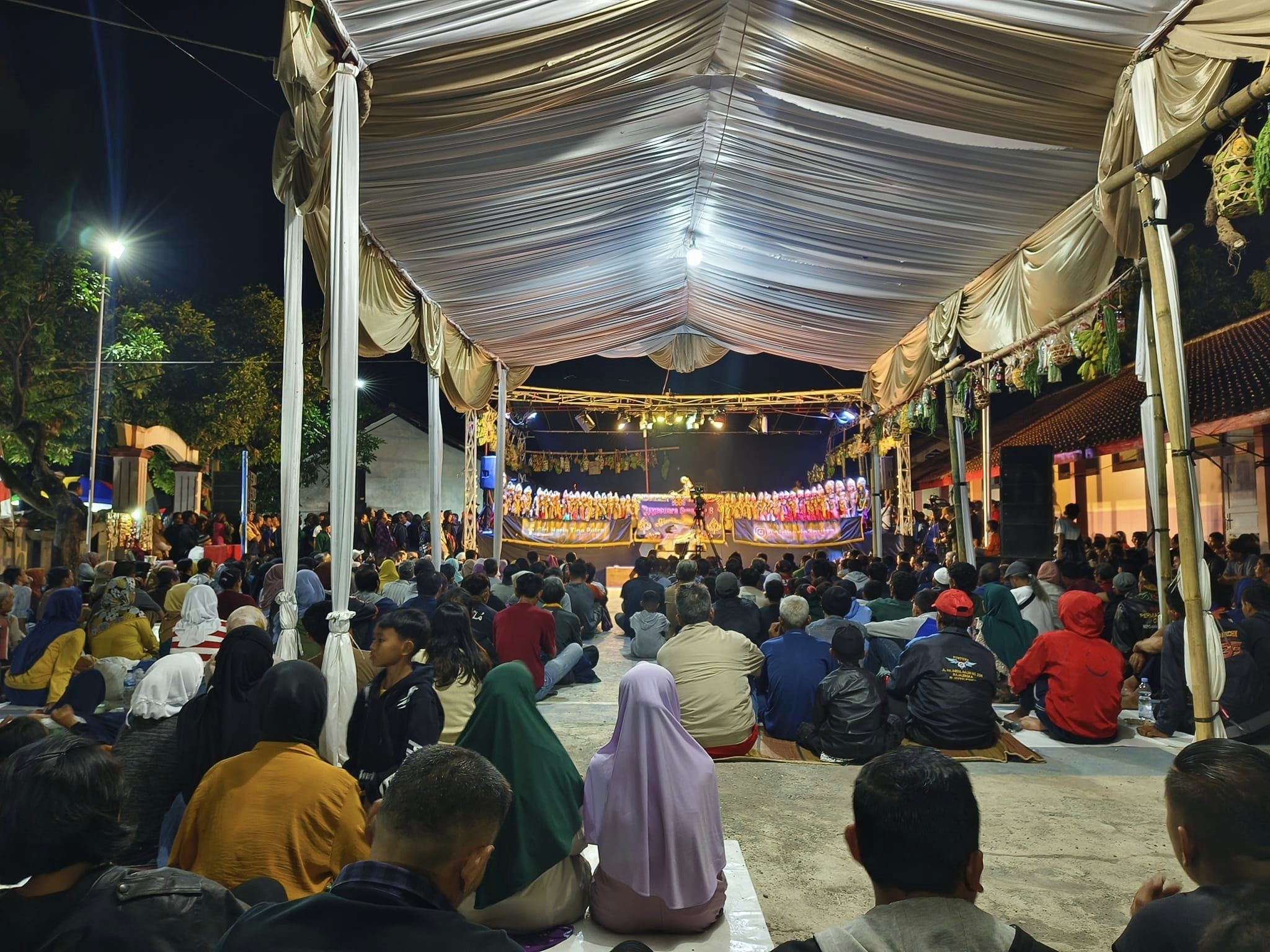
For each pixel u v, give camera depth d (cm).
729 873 386
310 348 2444
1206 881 167
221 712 346
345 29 502
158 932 177
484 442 1895
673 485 2608
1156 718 637
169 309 2173
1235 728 565
